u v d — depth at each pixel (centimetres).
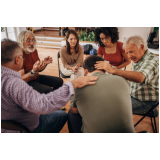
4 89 70
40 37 679
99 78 84
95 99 79
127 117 79
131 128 80
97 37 177
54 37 655
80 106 84
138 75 100
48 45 609
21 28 568
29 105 69
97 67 92
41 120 108
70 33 182
